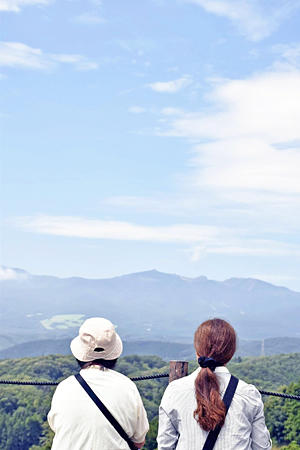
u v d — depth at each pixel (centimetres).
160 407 370
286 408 6906
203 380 355
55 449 360
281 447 6400
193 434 352
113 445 359
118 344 384
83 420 359
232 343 362
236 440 346
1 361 10869
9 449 9056
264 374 9156
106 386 368
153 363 10175
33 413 9288
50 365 10475
